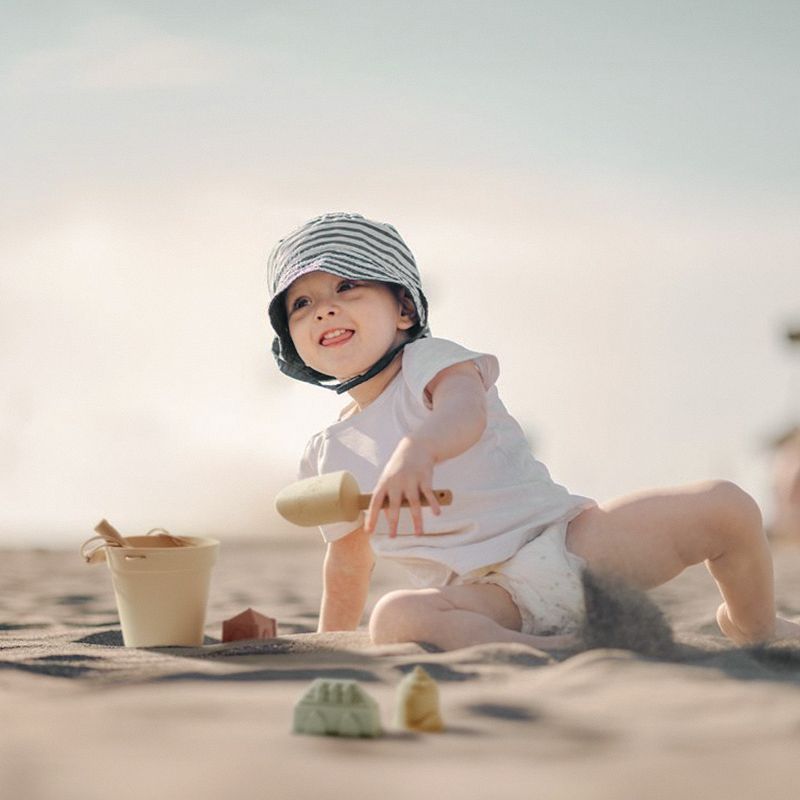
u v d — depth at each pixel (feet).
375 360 10.21
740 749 5.30
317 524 8.88
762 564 9.40
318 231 10.48
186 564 9.37
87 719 5.89
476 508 9.35
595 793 4.68
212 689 6.72
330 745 5.41
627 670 6.86
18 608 14.24
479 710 6.11
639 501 9.37
